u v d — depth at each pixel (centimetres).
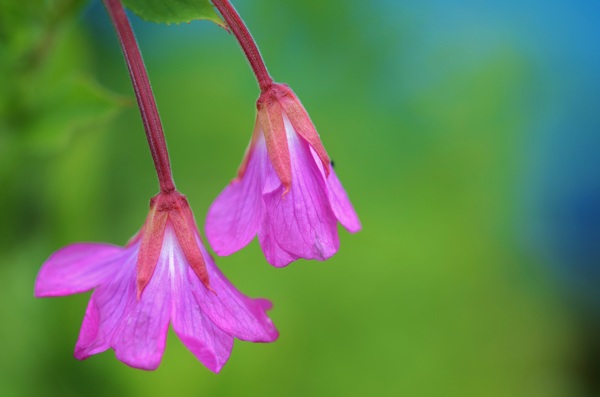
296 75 30
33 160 27
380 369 30
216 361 22
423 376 30
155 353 22
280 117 22
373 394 30
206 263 22
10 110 25
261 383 29
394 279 30
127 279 22
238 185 23
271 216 22
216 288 22
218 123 30
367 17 30
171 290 22
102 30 30
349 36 30
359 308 30
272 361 29
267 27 30
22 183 27
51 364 28
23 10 25
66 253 23
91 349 22
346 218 22
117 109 26
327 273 30
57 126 26
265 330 22
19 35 25
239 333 22
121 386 28
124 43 22
